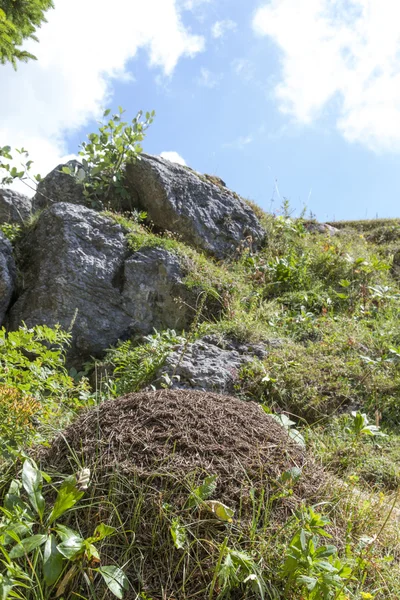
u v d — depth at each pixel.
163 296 7.23
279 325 7.04
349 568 2.25
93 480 2.54
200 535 2.41
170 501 2.47
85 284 6.93
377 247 11.27
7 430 3.06
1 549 2.06
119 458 2.62
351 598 2.36
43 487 2.60
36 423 3.52
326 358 5.85
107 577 2.14
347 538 2.70
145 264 7.32
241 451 2.79
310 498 2.79
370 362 5.51
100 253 7.27
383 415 5.11
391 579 2.58
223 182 10.99
